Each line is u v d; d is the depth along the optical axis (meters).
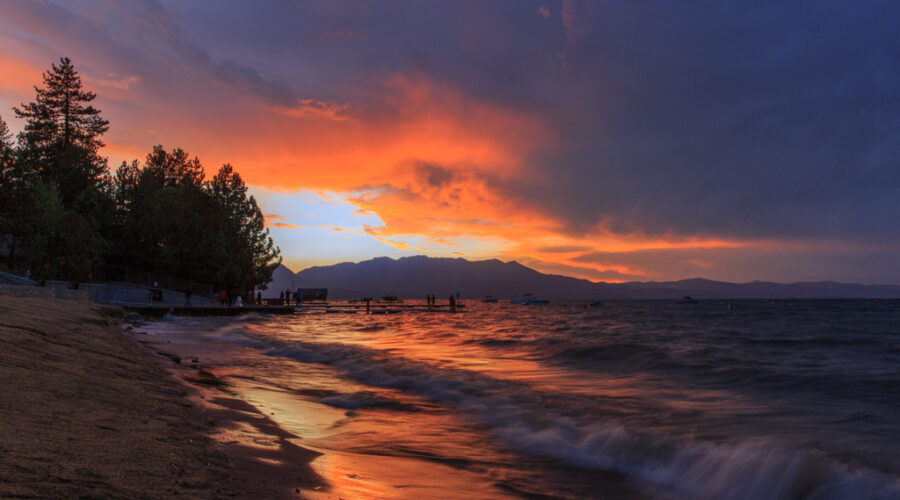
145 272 55.59
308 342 21.20
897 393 10.98
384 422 8.16
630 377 13.53
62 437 3.93
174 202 57.00
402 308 95.94
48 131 61.97
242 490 3.70
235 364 13.94
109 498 2.88
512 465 6.14
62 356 8.20
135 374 8.70
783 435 7.37
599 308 131.38
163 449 4.29
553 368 15.34
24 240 42.44
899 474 5.66
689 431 7.59
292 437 6.36
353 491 4.36
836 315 74.75
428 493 4.78
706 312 91.88
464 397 10.36
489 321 54.19
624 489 5.48
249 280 62.16
